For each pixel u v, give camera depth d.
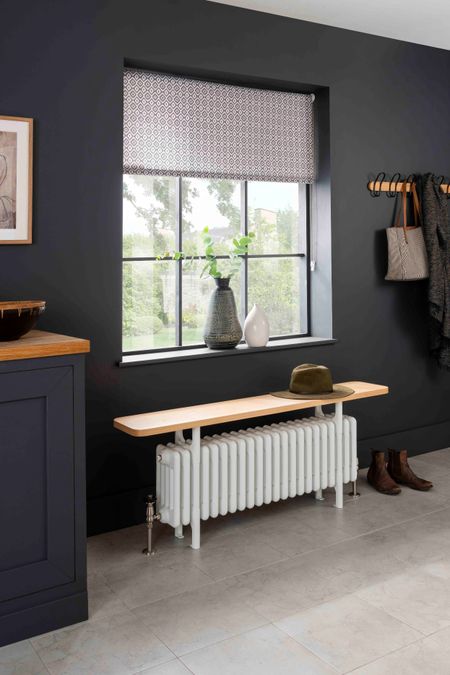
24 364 2.27
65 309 3.12
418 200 4.39
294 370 3.60
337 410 3.53
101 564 2.90
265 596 2.58
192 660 2.16
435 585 2.65
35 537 2.33
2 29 2.89
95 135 3.17
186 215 3.72
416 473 4.14
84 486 2.43
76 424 2.40
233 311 3.71
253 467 3.25
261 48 3.66
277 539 3.14
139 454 3.40
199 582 2.71
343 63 4.01
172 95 3.53
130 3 3.22
